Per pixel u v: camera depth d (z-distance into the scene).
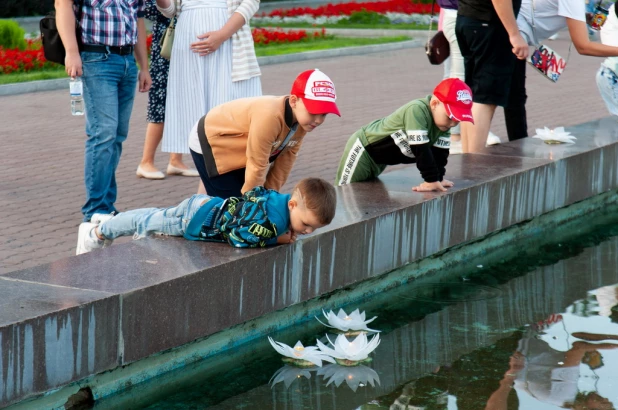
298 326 6.42
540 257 8.22
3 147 12.80
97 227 6.60
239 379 5.48
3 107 17.14
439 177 7.88
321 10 40.78
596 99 17.78
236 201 6.08
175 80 9.48
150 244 6.05
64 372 4.79
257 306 5.94
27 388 4.61
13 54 22.38
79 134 14.02
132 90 8.36
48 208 9.23
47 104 17.59
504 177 8.23
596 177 9.66
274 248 6.00
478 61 9.69
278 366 5.70
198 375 5.54
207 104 9.42
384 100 18.08
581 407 5.06
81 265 5.54
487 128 9.88
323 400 5.17
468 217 7.87
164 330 5.30
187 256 5.78
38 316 4.62
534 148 9.62
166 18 10.33
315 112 6.28
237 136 6.72
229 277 5.68
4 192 9.93
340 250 6.54
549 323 6.49
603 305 6.92
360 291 6.99
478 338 6.20
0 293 4.98
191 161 11.91
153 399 5.19
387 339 6.19
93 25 7.85
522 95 10.80
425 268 7.62
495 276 7.66
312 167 11.41
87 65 7.91
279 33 30.67
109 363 5.03
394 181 8.09
